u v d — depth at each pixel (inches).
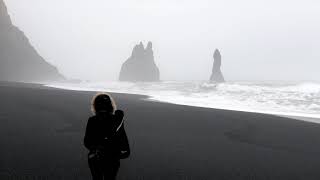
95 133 184.9
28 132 558.6
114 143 184.7
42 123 663.8
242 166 390.6
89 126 187.2
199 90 2541.8
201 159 417.7
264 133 677.3
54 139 501.0
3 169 331.9
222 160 417.1
